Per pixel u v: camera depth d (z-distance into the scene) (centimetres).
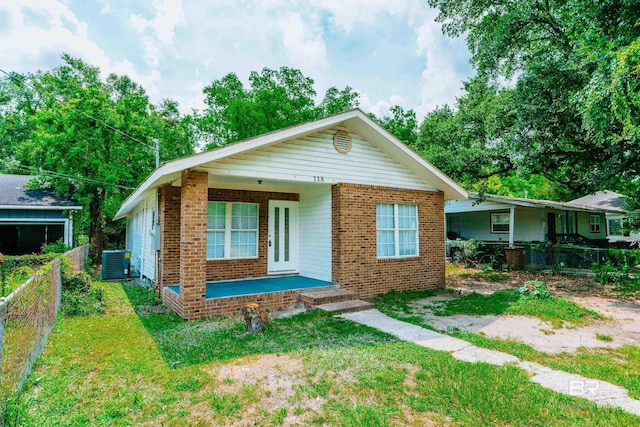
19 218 1560
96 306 751
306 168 821
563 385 394
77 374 407
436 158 1573
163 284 848
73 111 1648
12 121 2470
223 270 940
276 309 754
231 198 963
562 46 1220
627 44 771
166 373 411
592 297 938
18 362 354
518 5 1245
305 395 359
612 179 1364
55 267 652
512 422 311
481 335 584
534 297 829
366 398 353
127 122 1781
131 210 1578
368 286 902
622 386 392
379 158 948
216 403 339
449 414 324
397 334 575
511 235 1559
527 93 1132
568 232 1894
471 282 1223
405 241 1004
